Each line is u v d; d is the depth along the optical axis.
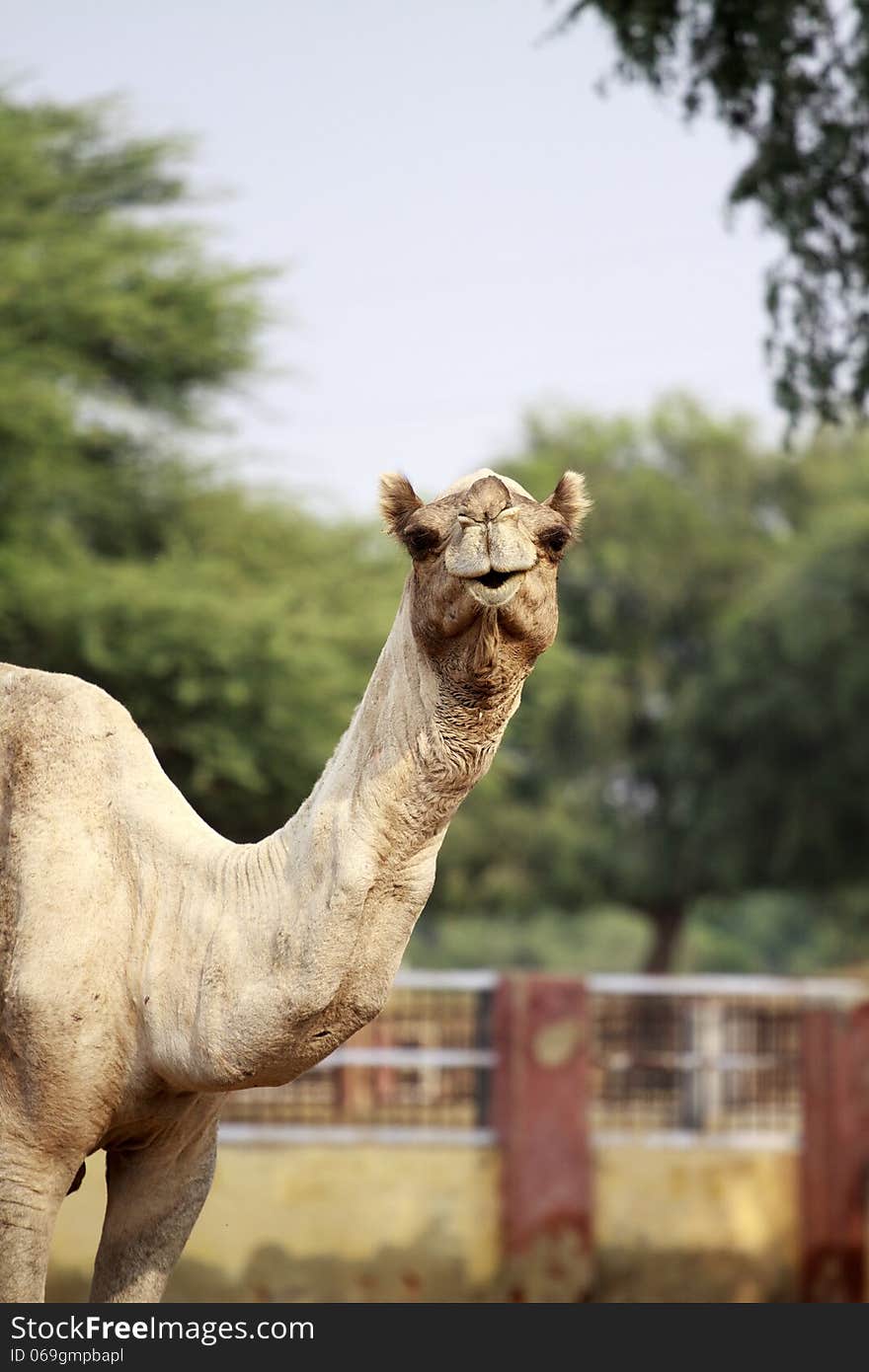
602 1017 17.81
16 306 28.97
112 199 32.84
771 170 13.34
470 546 4.93
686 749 47.62
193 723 28.20
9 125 31.25
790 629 44.09
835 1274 17.12
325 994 5.46
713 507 56.09
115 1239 6.28
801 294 13.45
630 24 13.33
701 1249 16.84
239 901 5.72
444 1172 16.27
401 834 5.45
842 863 46.12
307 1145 15.96
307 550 34.19
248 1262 15.66
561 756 52.56
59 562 29.27
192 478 32.25
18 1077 5.87
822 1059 17.47
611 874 51.00
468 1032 17.94
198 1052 5.63
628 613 54.41
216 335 31.48
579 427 56.53
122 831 6.09
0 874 6.09
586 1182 16.52
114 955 5.92
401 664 5.48
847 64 13.12
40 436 27.88
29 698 6.39
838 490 51.75
